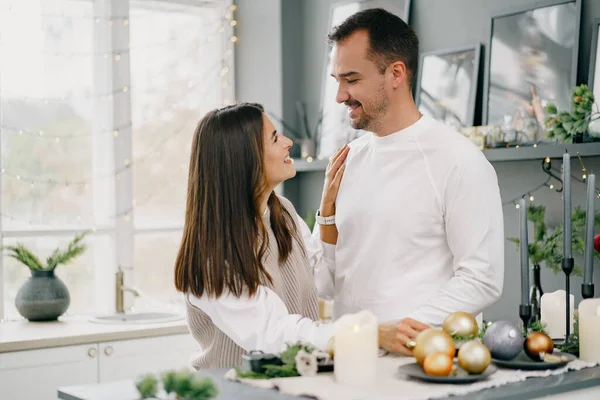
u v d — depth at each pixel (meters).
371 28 2.21
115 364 3.50
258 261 2.04
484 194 2.15
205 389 1.47
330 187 2.42
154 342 3.59
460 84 3.49
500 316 3.38
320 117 4.16
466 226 2.13
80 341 3.40
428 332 1.75
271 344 1.94
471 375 1.71
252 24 4.44
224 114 2.08
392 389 1.64
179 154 4.38
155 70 4.30
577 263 3.08
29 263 3.74
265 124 2.10
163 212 4.32
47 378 3.34
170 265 4.33
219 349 2.11
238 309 1.98
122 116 4.19
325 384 1.68
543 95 3.17
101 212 4.17
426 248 2.23
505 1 3.36
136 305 4.22
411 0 3.78
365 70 2.22
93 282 4.14
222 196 2.03
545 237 3.10
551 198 3.19
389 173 2.29
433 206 2.20
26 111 3.99
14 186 3.96
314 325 1.94
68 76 4.09
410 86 2.30
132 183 4.23
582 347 1.91
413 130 2.27
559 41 3.14
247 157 2.04
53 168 4.05
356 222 2.33
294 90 4.32
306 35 4.31
